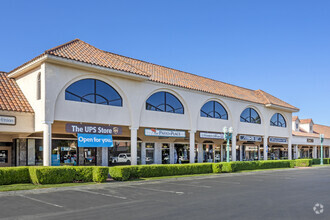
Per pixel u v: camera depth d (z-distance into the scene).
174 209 9.60
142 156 26.09
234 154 28.31
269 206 10.16
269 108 33.28
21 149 19.91
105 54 21.45
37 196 12.28
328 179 19.97
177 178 19.39
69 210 9.54
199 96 25.38
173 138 28.11
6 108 16.89
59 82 17.23
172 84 22.98
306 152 48.88
